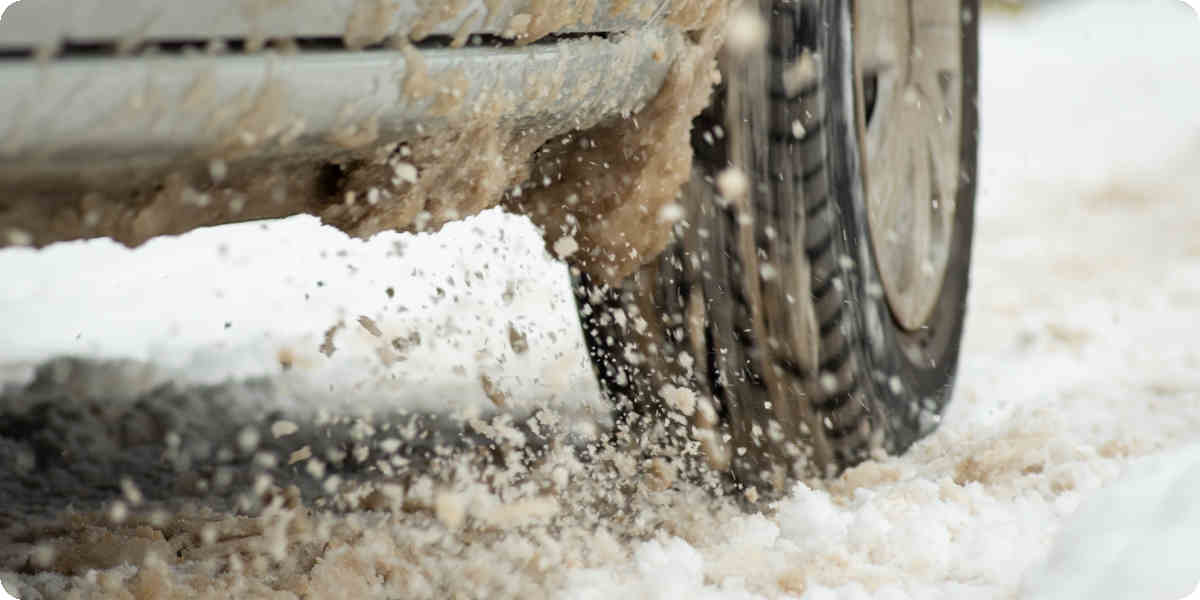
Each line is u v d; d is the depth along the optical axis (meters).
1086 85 21.09
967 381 7.27
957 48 6.28
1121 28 25.23
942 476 5.15
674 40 4.23
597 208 4.40
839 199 4.75
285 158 3.05
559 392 5.23
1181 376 7.07
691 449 4.97
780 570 4.07
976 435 5.79
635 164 4.34
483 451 5.48
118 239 2.80
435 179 3.51
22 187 2.52
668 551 4.14
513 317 5.11
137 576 3.83
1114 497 4.56
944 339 6.11
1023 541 4.30
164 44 2.53
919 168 5.95
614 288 4.82
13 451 5.68
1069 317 8.88
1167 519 4.26
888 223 5.55
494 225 5.50
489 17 3.35
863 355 4.96
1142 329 8.51
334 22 2.89
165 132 2.60
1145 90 20.39
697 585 3.97
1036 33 25.47
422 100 3.22
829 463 5.04
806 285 4.70
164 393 6.72
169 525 4.57
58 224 2.65
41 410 6.36
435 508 4.63
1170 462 5.02
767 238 4.65
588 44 3.84
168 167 2.73
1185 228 12.30
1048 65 22.77
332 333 4.48
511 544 4.15
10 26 2.28
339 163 3.31
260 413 6.40
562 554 4.15
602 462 5.04
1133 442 5.57
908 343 5.68
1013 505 4.72
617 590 3.84
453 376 6.71
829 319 4.75
